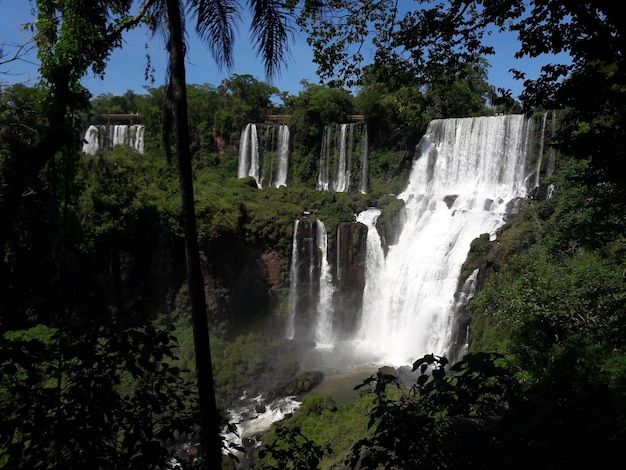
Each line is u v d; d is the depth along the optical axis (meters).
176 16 7.21
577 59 6.98
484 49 9.88
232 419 21.39
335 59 10.82
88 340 4.73
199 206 28.20
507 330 19.08
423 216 31.58
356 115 44.16
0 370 4.39
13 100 15.03
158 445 4.53
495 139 31.30
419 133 37.50
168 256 27.45
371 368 26.33
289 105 52.28
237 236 29.42
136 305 5.22
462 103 41.41
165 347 4.86
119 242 26.16
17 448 4.11
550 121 28.30
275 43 7.61
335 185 42.50
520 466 2.94
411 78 10.80
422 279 28.34
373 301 31.62
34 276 15.38
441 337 25.77
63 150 8.83
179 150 7.23
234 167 47.34
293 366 25.86
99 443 4.32
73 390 4.53
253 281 31.28
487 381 4.02
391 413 4.10
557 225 19.20
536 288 14.98
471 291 24.02
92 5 8.16
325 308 32.06
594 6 6.25
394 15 10.11
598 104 6.68
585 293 13.85
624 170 6.56
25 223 13.86
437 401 4.01
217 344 26.98
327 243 32.16
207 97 49.03
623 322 11.28
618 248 15.80
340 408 19.75
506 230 24.84
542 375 11.92
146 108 45.41
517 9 8.72
